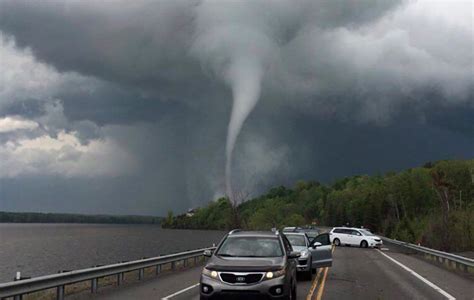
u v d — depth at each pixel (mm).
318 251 20141
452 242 44500
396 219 107062
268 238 13039
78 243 95000
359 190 154875
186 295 14805
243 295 11141
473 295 15234
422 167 134500
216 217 138125
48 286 12898
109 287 17094
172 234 143500
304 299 13961
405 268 24609
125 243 93438
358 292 15508
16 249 74562
